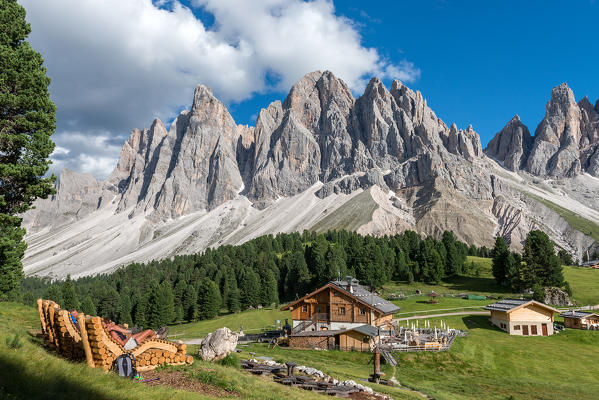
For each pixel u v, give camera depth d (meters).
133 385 14.59
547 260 104.50
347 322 56.62
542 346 53.75
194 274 150.38
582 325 64.25
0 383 10.77
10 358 12.67
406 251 155.00
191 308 124.56
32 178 31.80
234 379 18.72
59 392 11.65
